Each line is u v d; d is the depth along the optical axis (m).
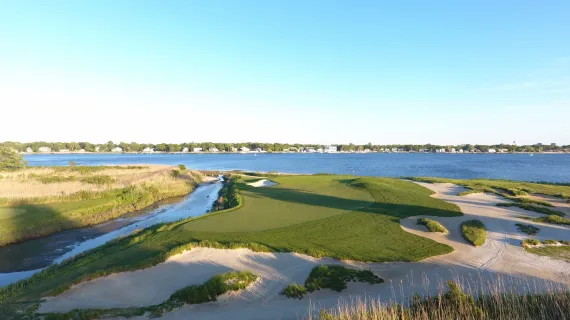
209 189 52.75
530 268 15.35
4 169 57.44
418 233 20.19
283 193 34.53
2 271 18.52
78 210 29.50
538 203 28.58
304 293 12.77
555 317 9.12
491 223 22.41
